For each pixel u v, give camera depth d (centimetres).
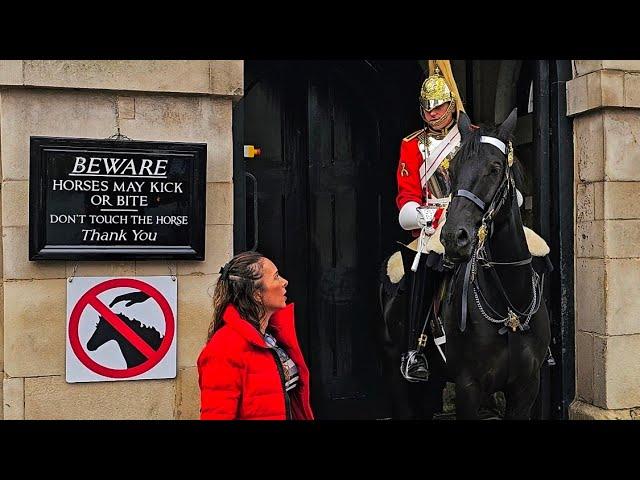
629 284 446
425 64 588
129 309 374
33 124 364
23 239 363
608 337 441
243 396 283
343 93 587
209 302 385
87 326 369
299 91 580
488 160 363
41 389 364
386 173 596
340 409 588
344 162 589
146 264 377
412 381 452
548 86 470
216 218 388
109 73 371
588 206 455
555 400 467
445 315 408
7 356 360
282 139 579
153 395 377
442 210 453
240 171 409
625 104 443
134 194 371
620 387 442
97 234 367
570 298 466
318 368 584
